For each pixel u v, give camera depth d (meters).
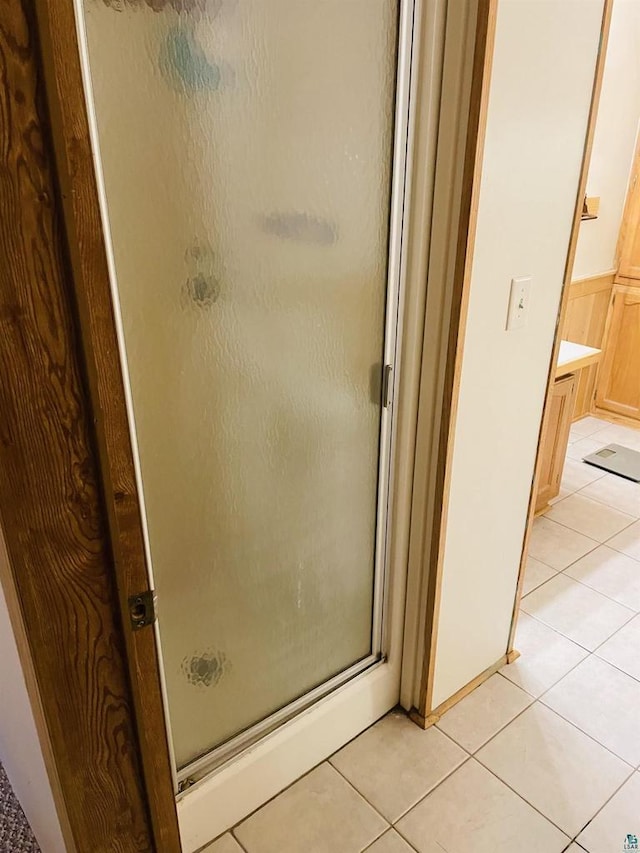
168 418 1.10
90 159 0.61
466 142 1.20
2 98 0.57
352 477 1.47
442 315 1.35
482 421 1.52
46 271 0.63
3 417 0.65
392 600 1.68
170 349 1.06
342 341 1.31
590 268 3.39
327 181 1.16
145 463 1.10
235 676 1.44
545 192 1.41
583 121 1.42
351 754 1.71
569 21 1.28
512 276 1.42
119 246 0.95
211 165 1.00
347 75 1.11
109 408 0.70
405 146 1.23
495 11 1.10
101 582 0.78
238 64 0.98
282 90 1.04
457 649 1.79
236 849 1.47
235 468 1.23
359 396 1.40
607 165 3.19
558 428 2.69
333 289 1.25
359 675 1.73
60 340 0.66
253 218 1.08
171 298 1.03
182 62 0.92
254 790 1.54
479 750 1.72
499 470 1.65
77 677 0.80
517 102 1.25
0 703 1.36
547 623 2.19
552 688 1.92
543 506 2.83
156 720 0.86
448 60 1.17
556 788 1.62
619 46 2.96
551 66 1.29
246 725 1.53
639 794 1.61
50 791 1.03
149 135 0.93
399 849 1.48
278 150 1.07
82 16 0.79
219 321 1.11
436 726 1.79
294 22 1.02
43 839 1.36
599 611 2.25
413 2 1.12
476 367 1.44
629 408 3.70
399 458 1.51
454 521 1.58
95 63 0.85
